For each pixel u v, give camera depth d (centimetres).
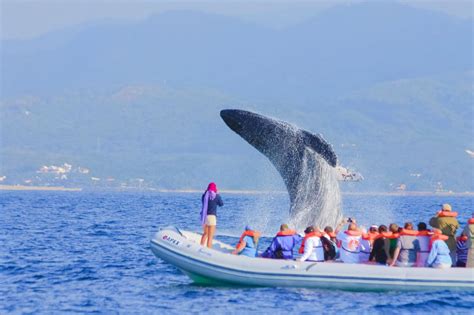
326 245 5128
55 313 4638
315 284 4956
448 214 5094
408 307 4647
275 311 4581
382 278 4875
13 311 4691
